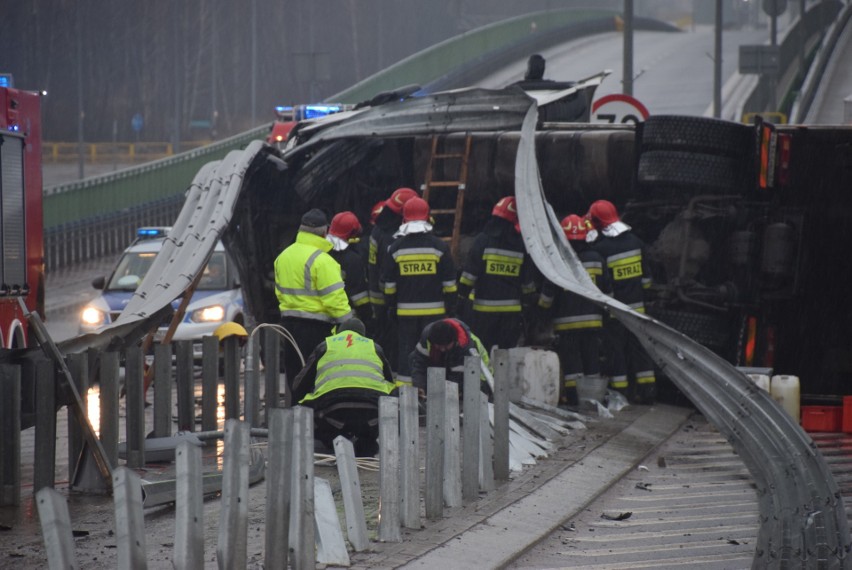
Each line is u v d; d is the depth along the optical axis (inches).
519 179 1477.6
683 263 1533.0
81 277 3661.4
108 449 996.6
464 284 1486.2
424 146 1707.7
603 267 1496.1
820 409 1396.4
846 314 1533.0
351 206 1739.7
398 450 872.9
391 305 1411.2
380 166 1736.0
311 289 1255.5
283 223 1697.8
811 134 1537.9
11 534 834.2
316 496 763.4
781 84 5403.5
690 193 1545.3
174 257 1370.6
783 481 897.5
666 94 6023.6
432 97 1673.2
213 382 1246.9
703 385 1035.3
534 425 1254.3
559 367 1456.7
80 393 991.6
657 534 911.0
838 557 810.2
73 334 2529.5
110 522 868.0
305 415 694.5
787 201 1544.0
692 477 1133.1
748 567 815.1
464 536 840.3
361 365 1109.1
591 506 1007.6
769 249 1523.1
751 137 1535.4
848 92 4933.6
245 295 1699.1
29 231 1407.5
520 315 1502.2
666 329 1083.9
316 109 3036.4
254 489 982.4
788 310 1547.7
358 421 1096.2
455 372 1230.3
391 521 815.7
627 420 1403.8
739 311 1540.4
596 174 1614.2
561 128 1689.2
